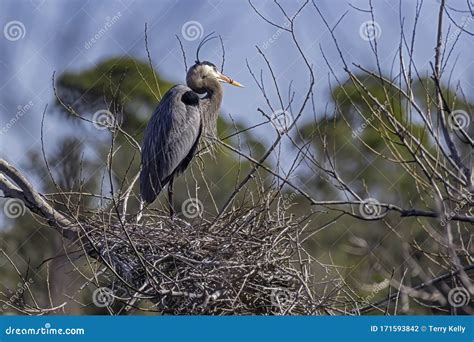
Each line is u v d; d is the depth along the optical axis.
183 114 15.25
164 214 12.96
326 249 15.34
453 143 9.77
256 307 11.23
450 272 10.08
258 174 12.67
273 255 11.51
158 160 14.85
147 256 11.34
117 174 16.42
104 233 11.02
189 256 11.41
